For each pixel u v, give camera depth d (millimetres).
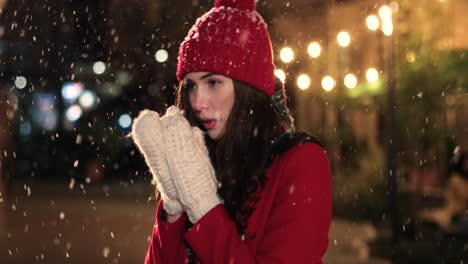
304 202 2775
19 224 17422
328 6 23031
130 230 16547
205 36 2928
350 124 20969
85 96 31047
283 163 2861
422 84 15500
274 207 2840
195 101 2953
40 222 17875
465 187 14109
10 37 30641
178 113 2826
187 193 2734
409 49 15438
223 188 2877
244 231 2826
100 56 32312
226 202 2873
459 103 15547
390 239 13539
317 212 2787
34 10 31328
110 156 31375
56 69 33312
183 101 3129
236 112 2924
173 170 2730
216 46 2904
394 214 13617
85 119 32969
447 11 15281
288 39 23609
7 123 21656
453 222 13641
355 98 20297
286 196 2803
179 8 27359
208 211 2730
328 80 13664
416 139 16172
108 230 16531
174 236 2930
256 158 2893
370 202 17078
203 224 2709
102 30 31484
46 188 27562
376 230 14594
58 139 32844
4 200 21422
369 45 21469
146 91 30000
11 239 15016
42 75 33312
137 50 29188
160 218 3006
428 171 16547
